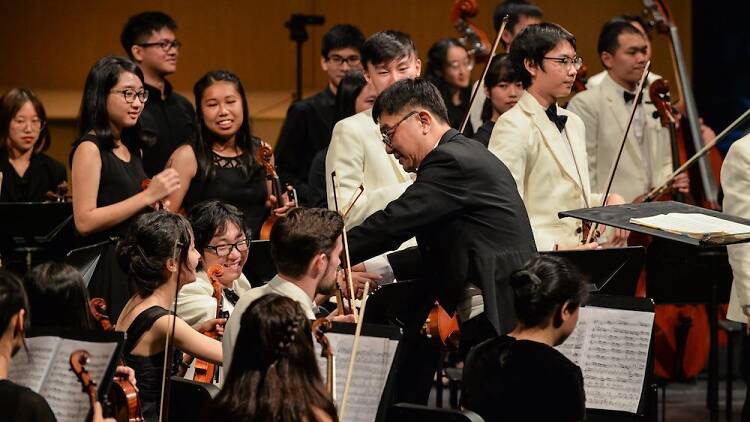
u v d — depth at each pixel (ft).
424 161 41.63
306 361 29.01
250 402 28.45
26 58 91.81
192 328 39.40
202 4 92.94
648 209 41.09
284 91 92.84
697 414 61.77
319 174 59.88
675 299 56.85
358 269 44.62
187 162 53.78
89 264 44.11
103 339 33.27
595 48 91.30
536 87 49.55
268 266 47.42
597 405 40.11
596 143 65.16
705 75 89.66
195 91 55.06
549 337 35.32
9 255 55.67
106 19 92.27
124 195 51.78
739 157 48.49
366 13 92.94
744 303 47.24
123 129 53.31
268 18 93.40
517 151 48.60
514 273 35.32
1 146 63.98
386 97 42.27
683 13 89.30
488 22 91.40
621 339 40.04
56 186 65.36
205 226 44.06
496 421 34.06
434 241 41.78
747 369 49.67
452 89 72.95
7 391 30.58
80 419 32.99
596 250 41.81
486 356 34.88
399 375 42.70
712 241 37.78
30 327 34.19
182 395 37.04
